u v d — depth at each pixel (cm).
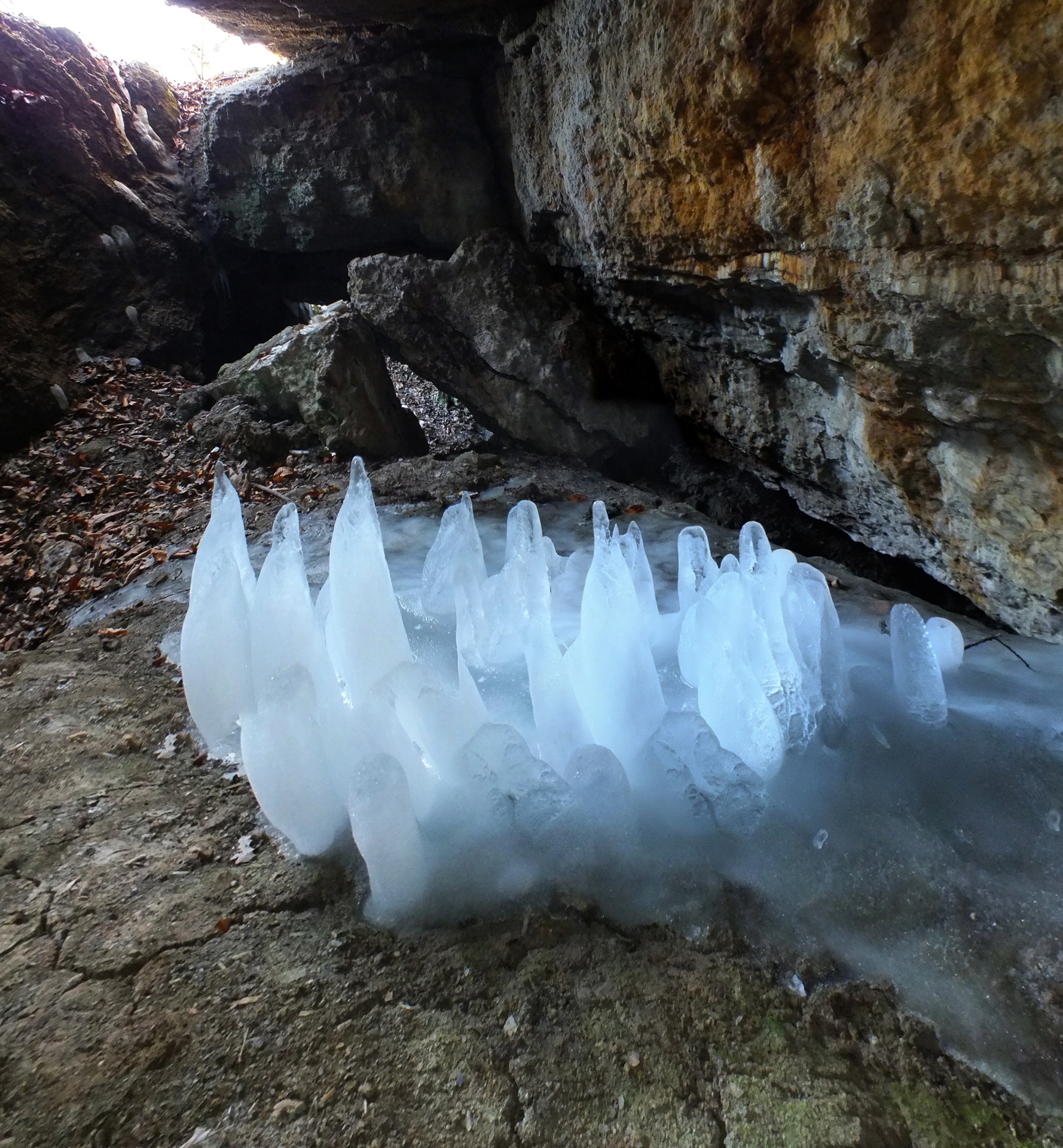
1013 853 229
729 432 679
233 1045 181
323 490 691
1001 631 421
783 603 283
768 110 367
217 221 1037
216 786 281
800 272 402
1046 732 281
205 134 991
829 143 342
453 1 713
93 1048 182
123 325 948
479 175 883
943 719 283
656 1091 169
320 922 216
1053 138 258
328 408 773
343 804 238
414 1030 184
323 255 1062
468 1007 189
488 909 214
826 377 485
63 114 919
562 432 792
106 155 965
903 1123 163
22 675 380
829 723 277
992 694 318
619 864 222
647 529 566
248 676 272
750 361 586
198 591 274
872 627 388
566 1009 188
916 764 263
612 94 500
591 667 251
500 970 198
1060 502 365
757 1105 166
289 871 234
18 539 659
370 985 196
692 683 280
